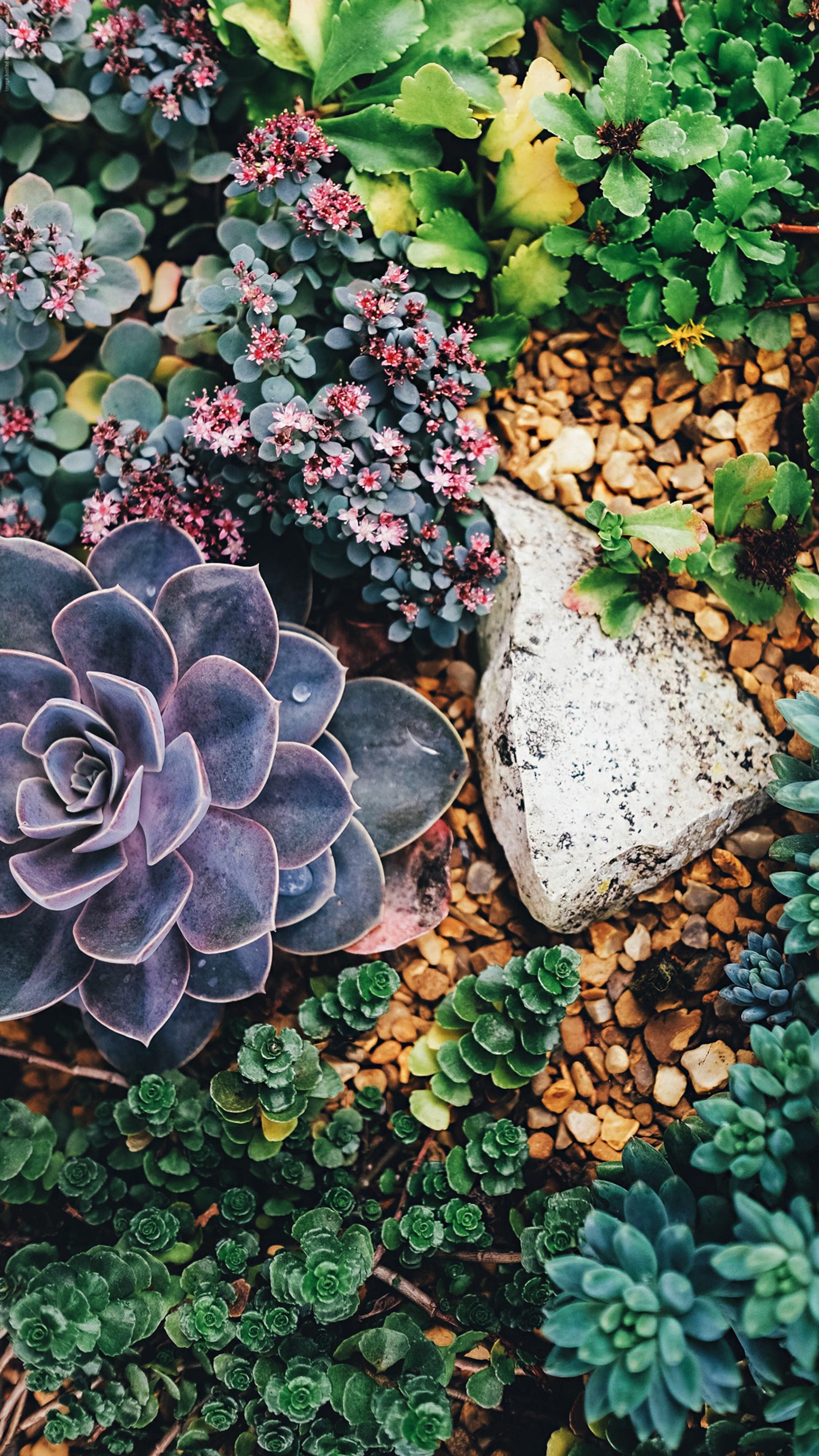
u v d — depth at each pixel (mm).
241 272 407
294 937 417
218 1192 419
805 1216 346
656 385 443
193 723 399
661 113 421
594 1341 344
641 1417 351
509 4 432
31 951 397
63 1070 427
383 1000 415
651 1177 381
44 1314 378
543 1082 422
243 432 407
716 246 418
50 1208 424
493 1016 411
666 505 418
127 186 463
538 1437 399
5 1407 404
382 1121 428
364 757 427
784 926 395
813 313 443
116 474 425
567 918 420
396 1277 403
